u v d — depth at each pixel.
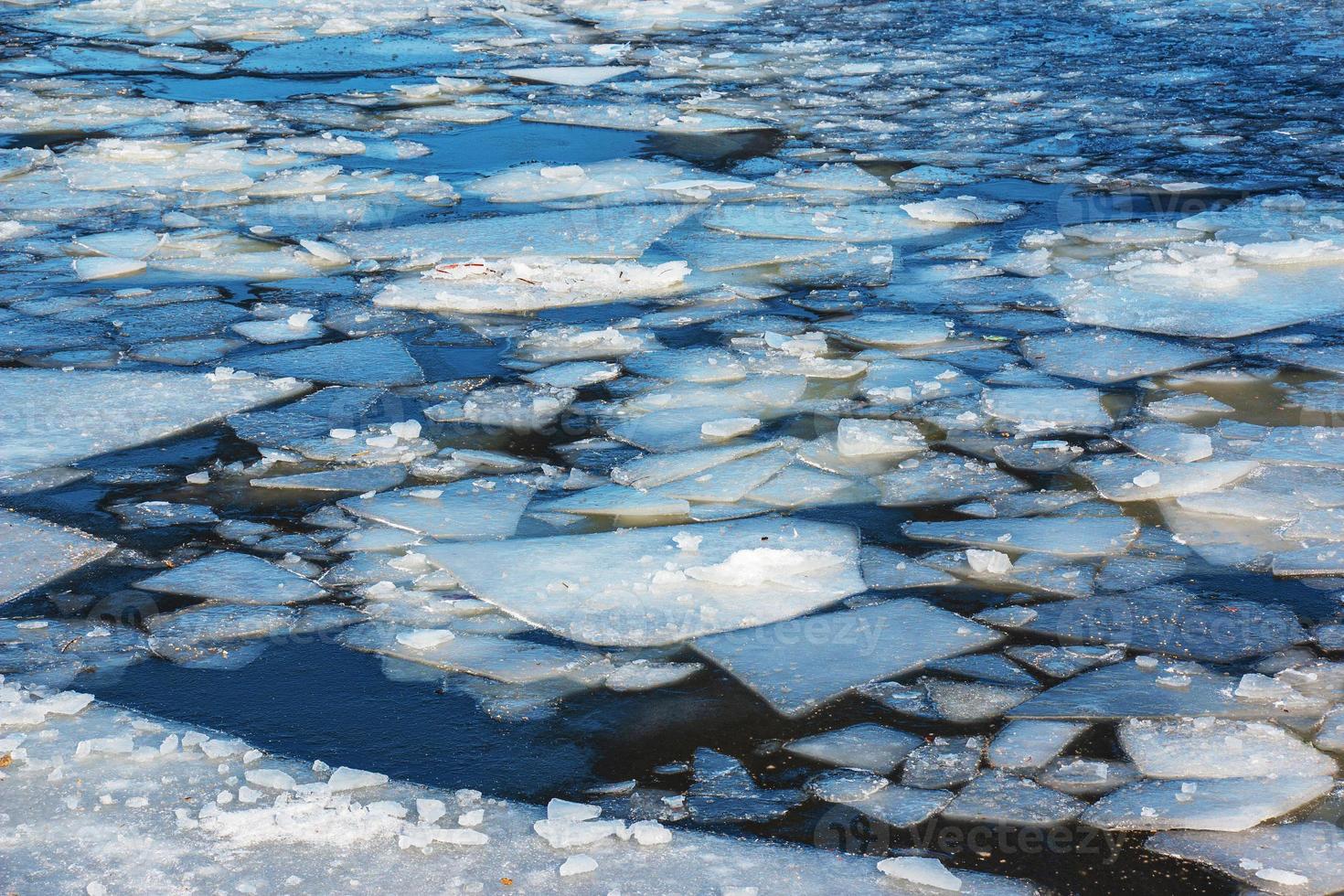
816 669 3.45
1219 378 5.28
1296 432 4.77
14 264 6.70
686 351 5.61
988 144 8.80
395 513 4.28
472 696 3.36
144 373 5.38
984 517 4.24
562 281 6.44
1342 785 2.98
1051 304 6.12
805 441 4.78
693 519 4.23
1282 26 12.77
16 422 4.93
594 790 3.02
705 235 7.11
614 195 7.77
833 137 9.05
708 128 9.32
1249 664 3.45
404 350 5.66
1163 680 3.37
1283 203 7.38
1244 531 4.10
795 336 5.77
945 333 5.78
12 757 3.08
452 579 3.90
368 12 13.66
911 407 5.06
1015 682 3.40
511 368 5.49
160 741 3.16
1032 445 4.71
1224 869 2.74
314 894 2.67
